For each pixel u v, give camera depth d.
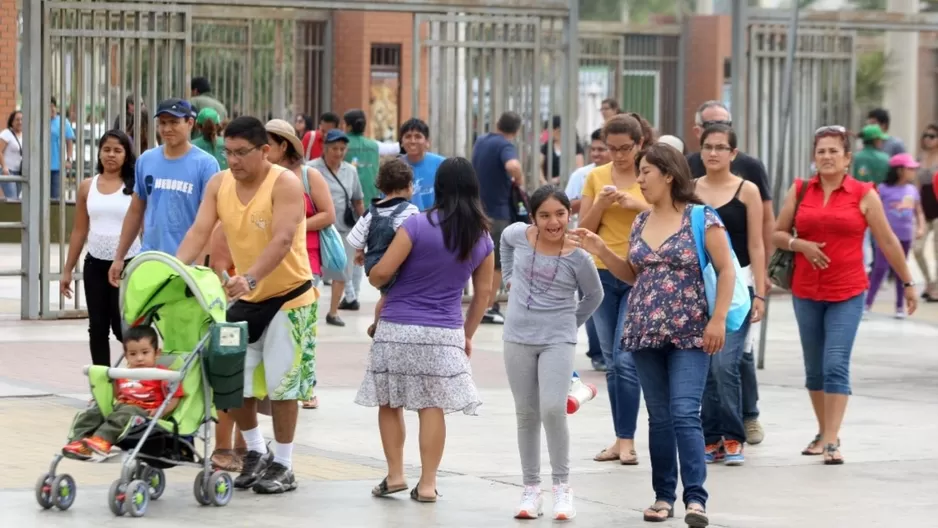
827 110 52.56
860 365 38.44
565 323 21.28
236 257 22.38
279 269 22.08
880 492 23.31
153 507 21.22
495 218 44.75
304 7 45.44
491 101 48.91
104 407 20.89
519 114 49.19
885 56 73.06
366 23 84.62
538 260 21.31
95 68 43.16
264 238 22.05
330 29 78.19
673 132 67.94
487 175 44.59
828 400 25.97
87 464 24.00
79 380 32.47
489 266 22.05
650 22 67.75
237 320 22.08
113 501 20.38
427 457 21.95
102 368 20.77
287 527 20.17
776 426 29.52
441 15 47.84
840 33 52.41
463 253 21.53
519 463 25.22
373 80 86.06
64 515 20.44
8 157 68.50
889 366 38.28
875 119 54.97
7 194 68.62
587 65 66.75
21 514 20.42
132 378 20.52
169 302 21.69
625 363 25.20
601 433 28.52
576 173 35.78
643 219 21.25
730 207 25.20
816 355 26.66
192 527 20.00
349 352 38.31
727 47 67.94
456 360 21.78
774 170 51.75
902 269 26.83
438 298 21.70
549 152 49.75
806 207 26.52
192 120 25.84
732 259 20.66
